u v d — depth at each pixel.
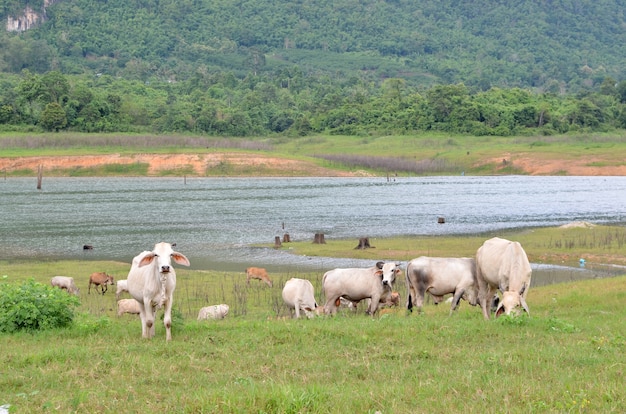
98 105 139.38
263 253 40.47
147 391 10.62
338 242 44.12
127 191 82.94
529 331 14.27
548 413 9.20
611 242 41.16
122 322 17.89
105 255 40.56
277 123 158.25
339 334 14.11
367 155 123.75
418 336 13.95
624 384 10.30
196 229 51.03
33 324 15.34
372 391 10.16
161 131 141.75
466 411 9.30
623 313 17.69
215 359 12.62
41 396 10.47
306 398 9.74
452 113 145.38
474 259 18.20
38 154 110.38
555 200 71.50
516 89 165.25
